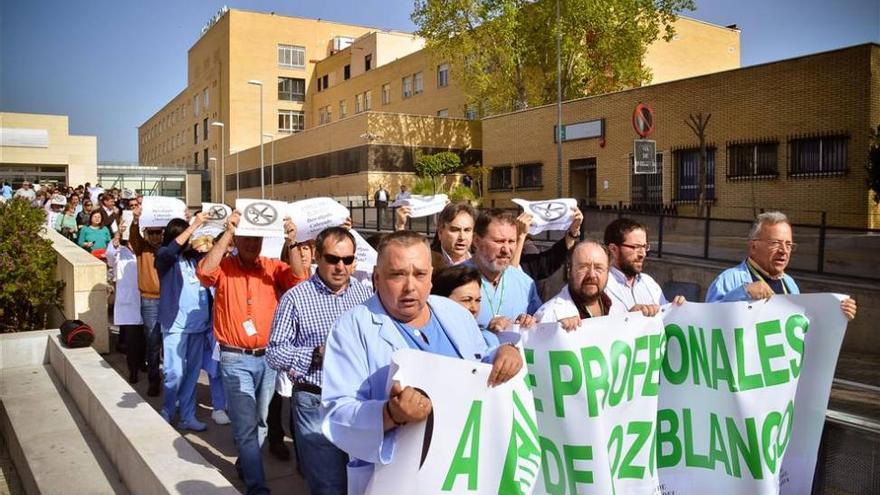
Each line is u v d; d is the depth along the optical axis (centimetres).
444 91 4769
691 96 2473
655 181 2633
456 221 473
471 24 3403
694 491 351
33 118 4841
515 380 264
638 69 3306
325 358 277
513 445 258
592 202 3017
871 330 967
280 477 521
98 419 540
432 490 250
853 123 1975
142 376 820
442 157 3812
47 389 680
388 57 5975
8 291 876
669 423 358
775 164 2198
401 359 252
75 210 1764
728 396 347
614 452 325
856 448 329
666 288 806
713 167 2403
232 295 486
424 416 241
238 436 465
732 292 395
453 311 300
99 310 901
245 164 6194
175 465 400
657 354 340
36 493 475
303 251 537
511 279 434
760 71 2230
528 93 3606
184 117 8231
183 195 7131
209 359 653
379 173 4066
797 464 349
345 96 6250
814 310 343
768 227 419
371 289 439
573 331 321
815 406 345
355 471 273
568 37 3141
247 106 6669
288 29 6838
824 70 2045
